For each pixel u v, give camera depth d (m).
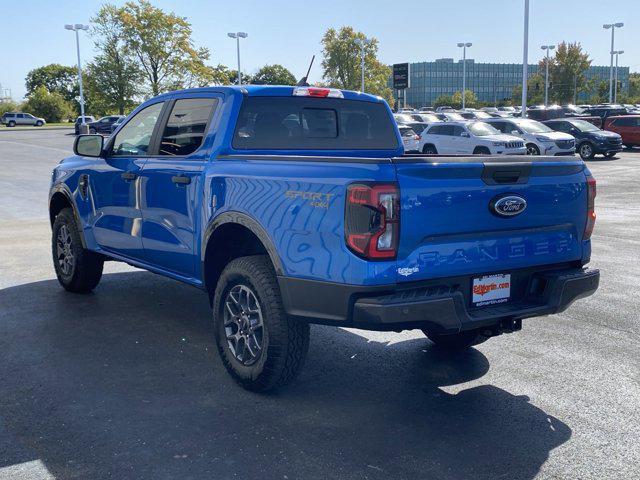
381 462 3.32
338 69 81.75
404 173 3.38
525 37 33.97
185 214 4.68
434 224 3.47
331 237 3.49
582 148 28.41
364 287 3.37
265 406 3.98
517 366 4.73
